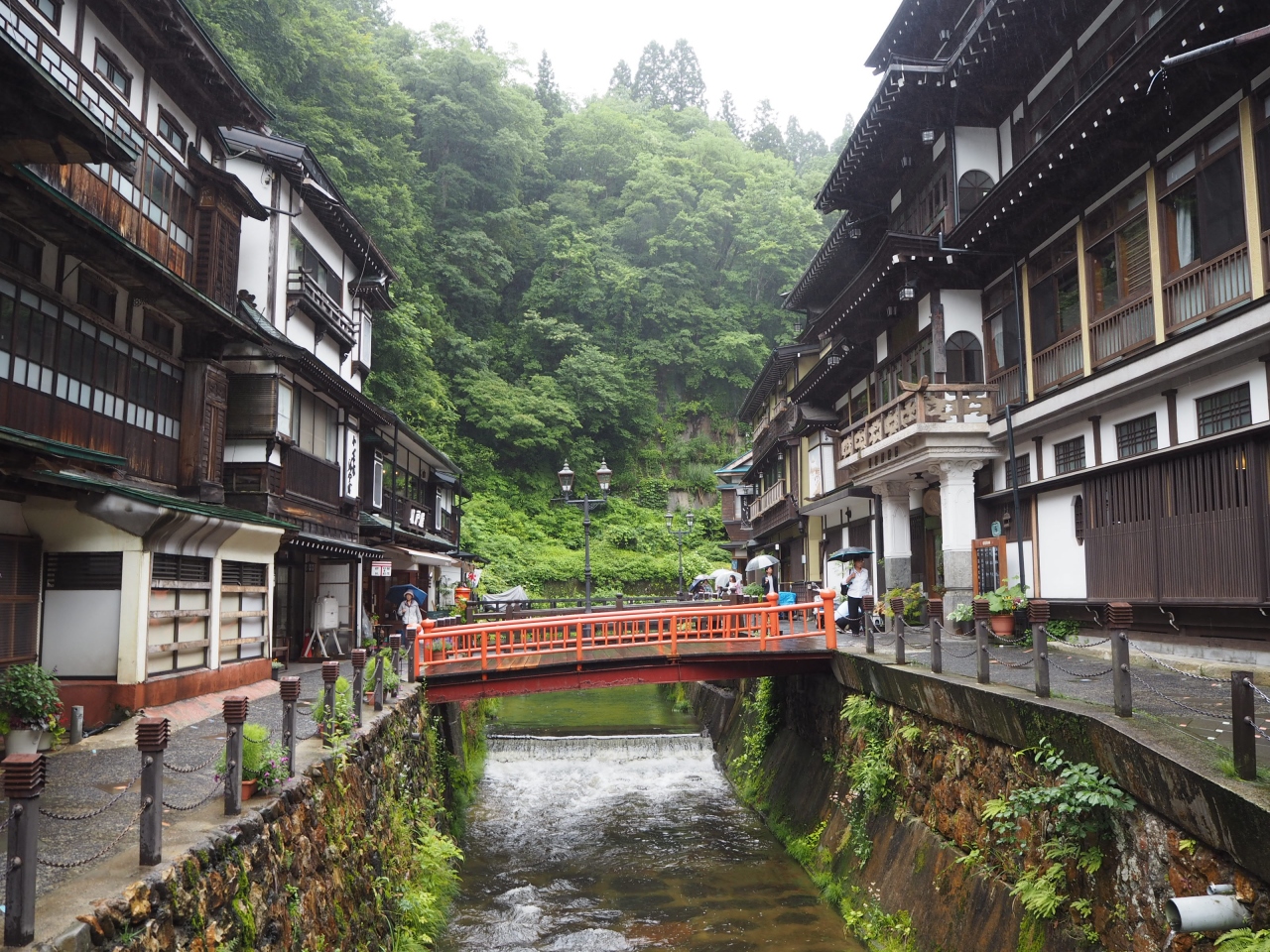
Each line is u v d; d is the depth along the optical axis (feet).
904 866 35.17
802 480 110.01
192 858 17.57
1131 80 37.88
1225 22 33.73
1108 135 42.47
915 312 66.69
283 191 65.62
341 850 26.91
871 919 35.22
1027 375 54.95
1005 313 58.65
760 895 41.57
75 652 35.78
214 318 48.65
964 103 59.98
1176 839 20.10
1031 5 49.98
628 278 236.22
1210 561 38.22
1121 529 44.73
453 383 201.67
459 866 46.70
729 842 50.65
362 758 31.86
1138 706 28.37
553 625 50.37
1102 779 22.80
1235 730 18.45
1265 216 35.60
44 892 15.26
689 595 129.70
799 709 56.34
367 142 158.10
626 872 45.78
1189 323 40.04
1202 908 17.31
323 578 72.49
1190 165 40.55
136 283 42.55
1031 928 25.58
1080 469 48.55
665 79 346.13
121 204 44.60
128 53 46.19
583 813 57.26
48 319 37.99
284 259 64.85
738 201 260.42
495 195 223.30
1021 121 58.18
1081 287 48.88
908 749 37.83
